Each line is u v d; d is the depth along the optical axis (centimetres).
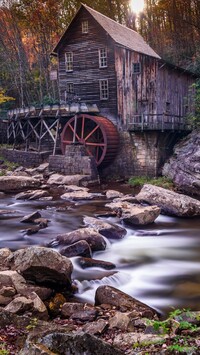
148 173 1975
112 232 969
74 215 1209
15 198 1525
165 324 386
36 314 489
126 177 2048
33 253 613
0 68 3541
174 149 1975
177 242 953
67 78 2309
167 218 1209
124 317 461
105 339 412
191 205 1219
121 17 3991
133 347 329
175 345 294
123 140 2067
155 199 1279
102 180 2039
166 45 3650
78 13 2178
